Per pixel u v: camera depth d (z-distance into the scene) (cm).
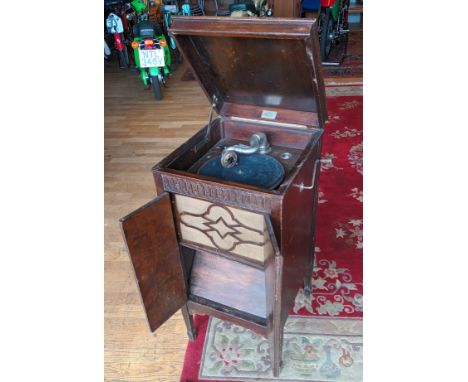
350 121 288
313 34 90
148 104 357
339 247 181
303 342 140
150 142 290
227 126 135
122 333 149
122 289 168
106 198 230
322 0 366
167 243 112
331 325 146
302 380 129
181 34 104
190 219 110
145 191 234
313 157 117
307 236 134
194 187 102
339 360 134
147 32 348
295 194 103
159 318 119
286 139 127
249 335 144
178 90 383
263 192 92
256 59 110
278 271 87
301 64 104
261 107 131
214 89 130
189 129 306
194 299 129
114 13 422
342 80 362
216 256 125
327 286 162
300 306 154
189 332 141
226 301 124
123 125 320
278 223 95
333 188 220
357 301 155
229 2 556
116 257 185
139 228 99
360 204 207
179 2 471
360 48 441
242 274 121
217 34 98
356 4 530
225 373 132
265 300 117
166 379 132
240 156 122
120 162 267
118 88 399
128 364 138
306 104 121
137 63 366
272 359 121
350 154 249
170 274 118
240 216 101
